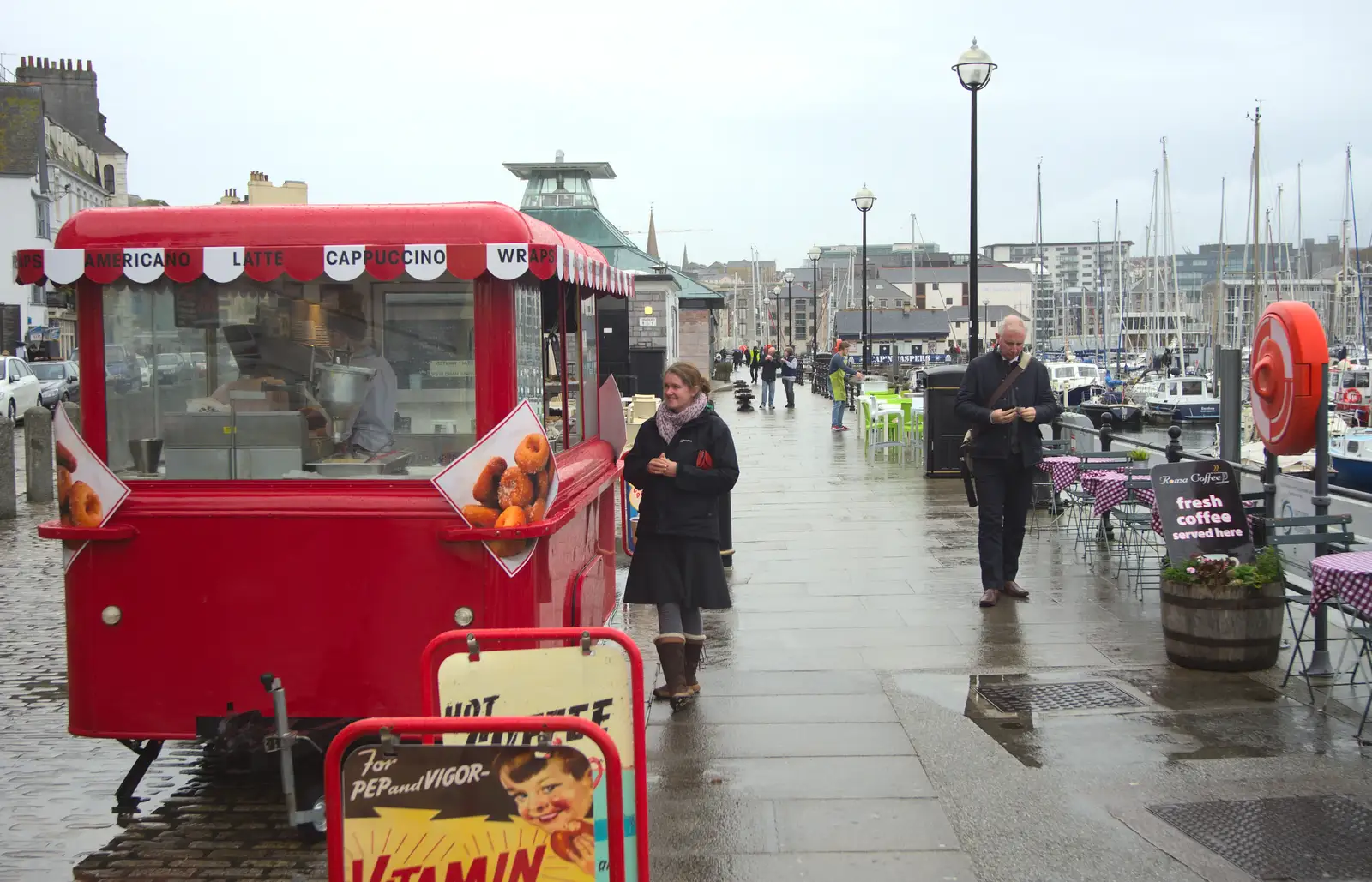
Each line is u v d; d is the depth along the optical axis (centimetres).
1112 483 987
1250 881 434
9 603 1009
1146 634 791
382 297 525
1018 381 880
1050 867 450
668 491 655
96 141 6906
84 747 636
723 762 569
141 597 522
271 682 489
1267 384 732
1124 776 538
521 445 519
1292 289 8081
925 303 15462
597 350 794
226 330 531
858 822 495
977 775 545
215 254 503
